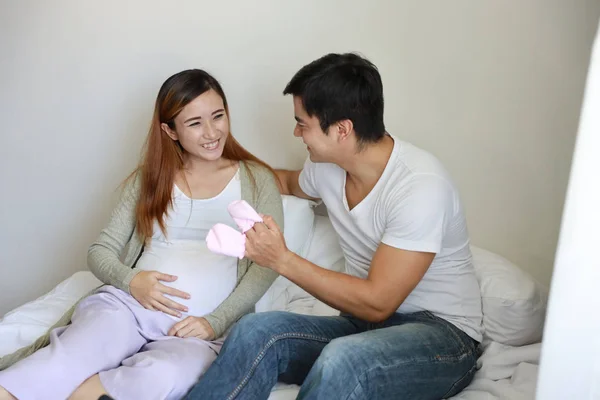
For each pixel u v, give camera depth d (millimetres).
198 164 1741
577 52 1811
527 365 1481
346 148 1463
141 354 1440
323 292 1413
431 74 1984
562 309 892
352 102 1396
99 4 2049
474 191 2035
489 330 1611
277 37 2033
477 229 2064
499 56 1905
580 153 854
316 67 1420
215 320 1573
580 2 1782
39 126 2166
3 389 1324
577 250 873
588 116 844
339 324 1506
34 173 2213
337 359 1263
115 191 2154
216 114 1646
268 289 1821
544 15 1830
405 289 1402
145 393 1343
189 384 1396
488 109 1953
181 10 2037
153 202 1714
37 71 2117
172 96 1625
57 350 1401
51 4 2061
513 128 1938
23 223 2266
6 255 2299
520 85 1901
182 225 1731
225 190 1735
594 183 852
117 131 2150
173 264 1664
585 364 900
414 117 2033
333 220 1683
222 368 1346
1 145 2193
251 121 2109
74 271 2293
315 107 1414
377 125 1452
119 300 1587
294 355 1412
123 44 2076
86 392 1366
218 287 1649
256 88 2080
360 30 1998
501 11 1873
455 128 2002
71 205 2234
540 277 2008
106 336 1469
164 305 1576
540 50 1856
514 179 1975
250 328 1373
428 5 1936
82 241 2262
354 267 1646
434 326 1450
